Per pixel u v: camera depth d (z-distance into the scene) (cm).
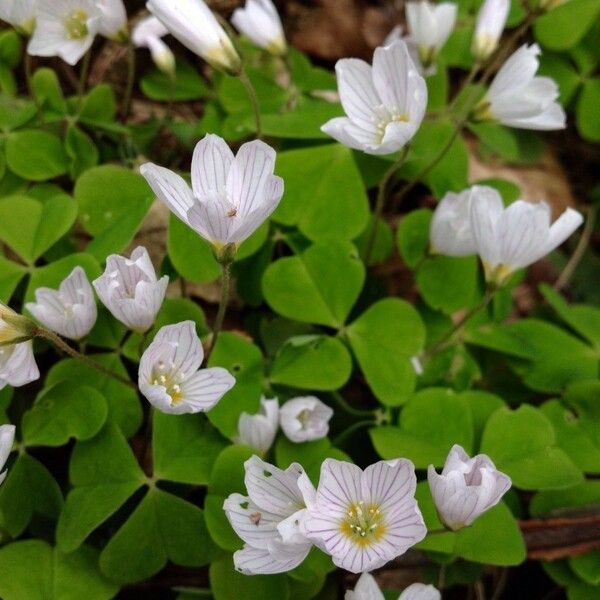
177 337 11
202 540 12
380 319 14
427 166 17
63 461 14
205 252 14
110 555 12
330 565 12
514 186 17
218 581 12
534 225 13
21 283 15
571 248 20
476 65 16
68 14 14
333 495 10
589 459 14
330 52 21
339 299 14
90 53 18
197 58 19
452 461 10
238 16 16
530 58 14
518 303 19
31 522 13
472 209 13
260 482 11
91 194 15
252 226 11
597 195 20
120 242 13
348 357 14
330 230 15
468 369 15
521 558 12
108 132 17
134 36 17
